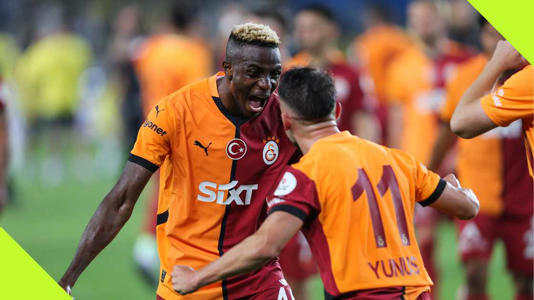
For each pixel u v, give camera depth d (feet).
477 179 74.13
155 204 88.99
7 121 79.56
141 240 88.79
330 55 84.12
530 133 46.85
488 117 46.52
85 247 46.60
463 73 70.79
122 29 148.66
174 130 47.57
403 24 231.71
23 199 158.30
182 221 49.01
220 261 41.60
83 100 226.58
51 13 294.46
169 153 48.37
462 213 45.42
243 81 45.91
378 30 136.77
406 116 93.20
